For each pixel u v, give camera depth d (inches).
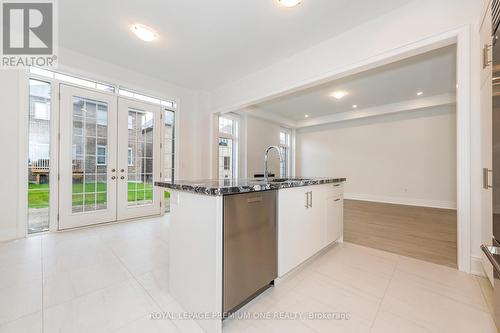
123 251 94.5
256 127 241.6
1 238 103.9
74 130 125.6
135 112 151.5
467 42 71.2
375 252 95.0
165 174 167.9
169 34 106.3
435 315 54.2
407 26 83.7
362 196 248.4
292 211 72.0
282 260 67.4
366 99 201.3
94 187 133.2
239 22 97.3
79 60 124.4
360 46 96.7
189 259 56.1
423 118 209.9
